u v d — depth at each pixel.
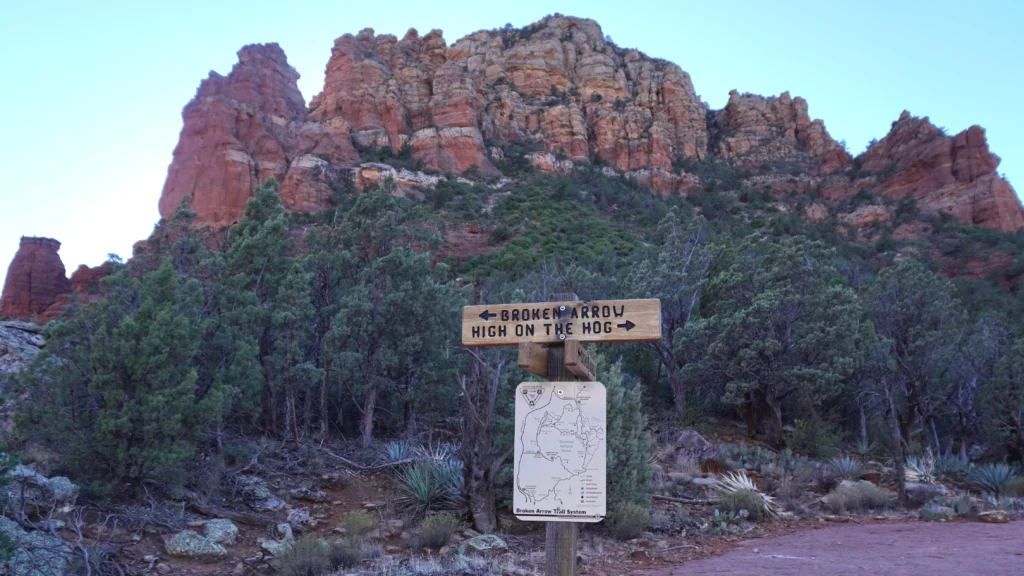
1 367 17.19
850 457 27.38
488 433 14.93
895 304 29.05
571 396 5.15
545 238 67.25
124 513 11.93
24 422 12.72
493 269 52.28
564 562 5.02
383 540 13.24
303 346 19.94
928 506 19.48
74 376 13.30
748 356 27.22
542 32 150.25
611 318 5.30
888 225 105.62
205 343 16.97
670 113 141.75
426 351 19.72
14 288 77.69
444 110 107.81
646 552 13.57
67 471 12.88
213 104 96.00
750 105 152.00
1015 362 26.72
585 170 113.56
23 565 9.29
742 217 103.69
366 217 23.50
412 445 17.86
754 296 30.38
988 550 12.91
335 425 20.25
